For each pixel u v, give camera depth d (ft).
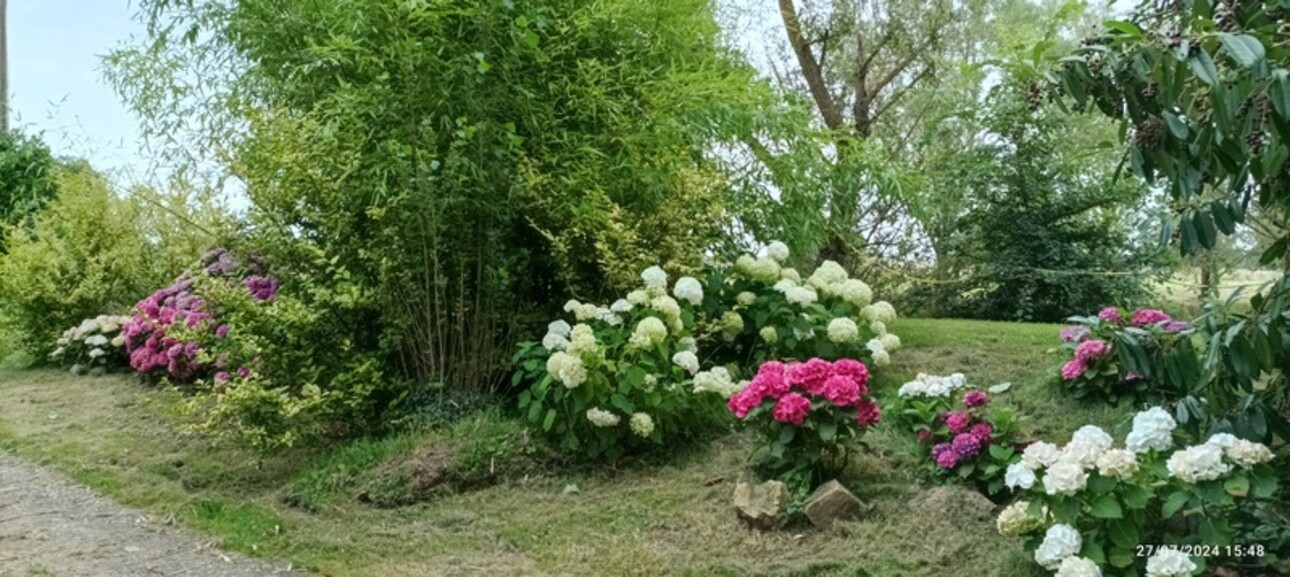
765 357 15.74
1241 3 8.05
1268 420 8.71
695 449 13.14
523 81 15.11
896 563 9.34
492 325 14.88
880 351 15.58
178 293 20.74
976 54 34.53
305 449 14.21
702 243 17.17
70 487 13.09
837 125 35.73
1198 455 7.72
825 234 22.74
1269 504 8.87
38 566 9.93
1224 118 7.24
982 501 10.24
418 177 13.53
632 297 14.33
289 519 11.59
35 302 23.52
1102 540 8.13
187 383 18.88
